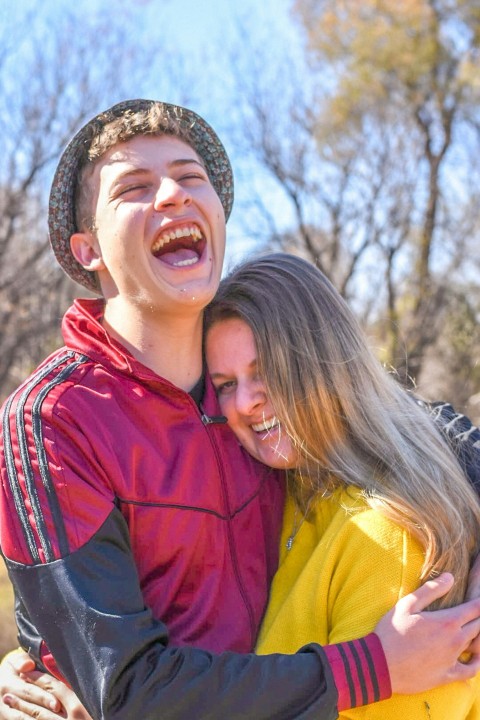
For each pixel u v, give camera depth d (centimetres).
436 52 1609
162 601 177
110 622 155
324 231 1698
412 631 168
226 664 160
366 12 1631
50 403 174
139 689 152
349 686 162
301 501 207
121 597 160
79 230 205
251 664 160
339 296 216
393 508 185
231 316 205
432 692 173
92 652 154
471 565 192
